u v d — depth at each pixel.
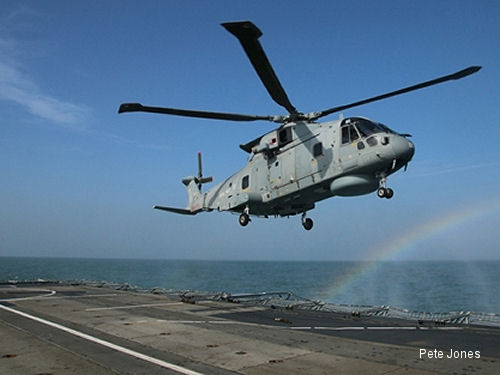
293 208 18.23
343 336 10.90
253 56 12.07
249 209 18.69
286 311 16.27
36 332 11.04
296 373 7.42
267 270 159.38
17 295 20.44
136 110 14.72
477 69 12.72
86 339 10.21
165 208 24.12
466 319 13.76
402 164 14.43
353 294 54.72
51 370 7.59
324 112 16.00
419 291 59.31
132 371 7.53
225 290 61.22
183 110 14.99
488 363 8.09
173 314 14.82
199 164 25.06
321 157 15.58
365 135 14.53
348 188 14.79
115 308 16.03
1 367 7.78
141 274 114.62
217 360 8.32
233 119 16.09
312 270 162.88
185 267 196.88
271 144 17.55
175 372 7.49
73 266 176.38
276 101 15.23
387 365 7.92
